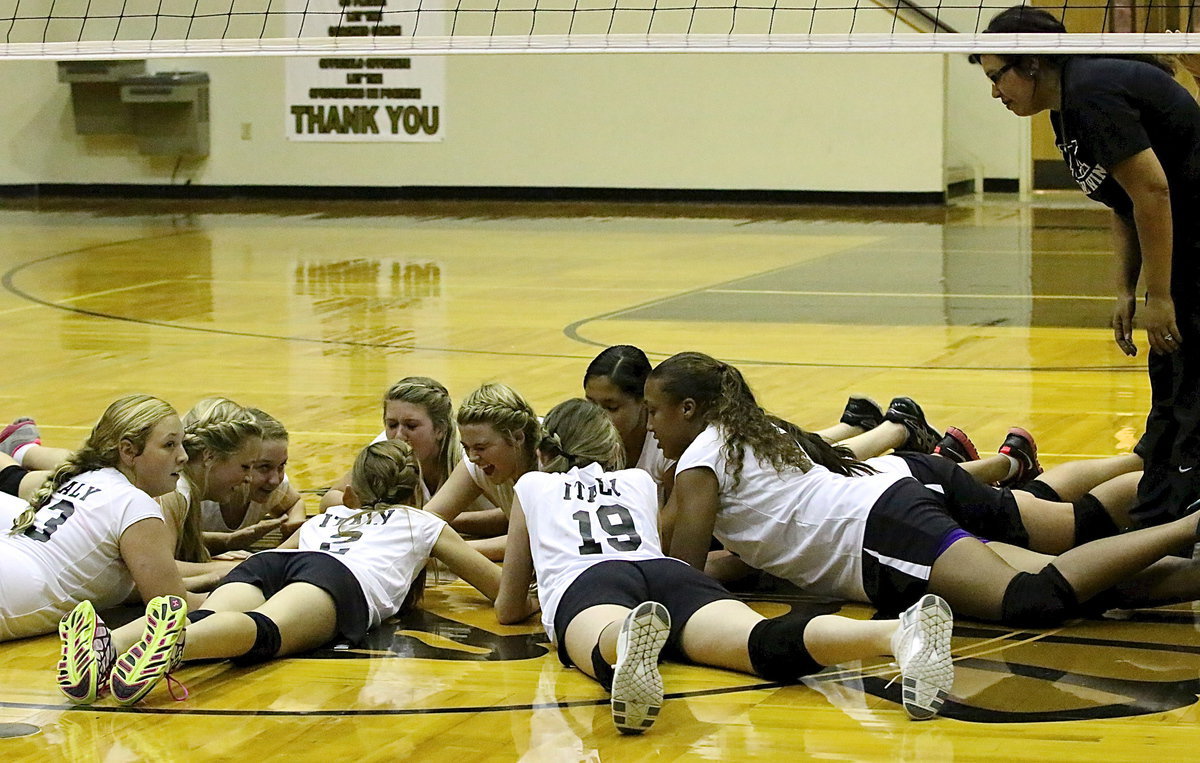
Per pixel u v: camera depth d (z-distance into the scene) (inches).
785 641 191.9
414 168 1218.0
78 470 230.8
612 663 188.9
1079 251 839.1
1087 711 184.4
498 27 1165.1
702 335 547.5
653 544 214.8
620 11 1141.7
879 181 1135.0
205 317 606.9
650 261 808.3
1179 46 272.2
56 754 173.6
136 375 469.4
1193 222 235.6
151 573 222.1
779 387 435.5
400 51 370.6
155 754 173.3
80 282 730.2
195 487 248.8
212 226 1026.1
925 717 181.0
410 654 214.4
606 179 1188.5
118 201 1234.0
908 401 305.6
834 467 237.8
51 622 223.6
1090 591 215.8
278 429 264.5
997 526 247.3
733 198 1165.1
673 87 1160.2
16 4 1206.9
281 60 1216.8
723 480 231.9
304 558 222.5
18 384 453.4
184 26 1208.2
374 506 234.2
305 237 948.6
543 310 622.5
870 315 600.1
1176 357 237.9
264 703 191.6
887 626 183.0
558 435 226.1
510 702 191.5
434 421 273.7
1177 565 224.5
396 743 175.9
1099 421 381.1
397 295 674.8
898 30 1082.1
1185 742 173.0
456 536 235.6
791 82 1135.0
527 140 1194.6
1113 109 227.9
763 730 178.5
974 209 1109.7
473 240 924.0
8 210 1150.3
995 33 245.0
